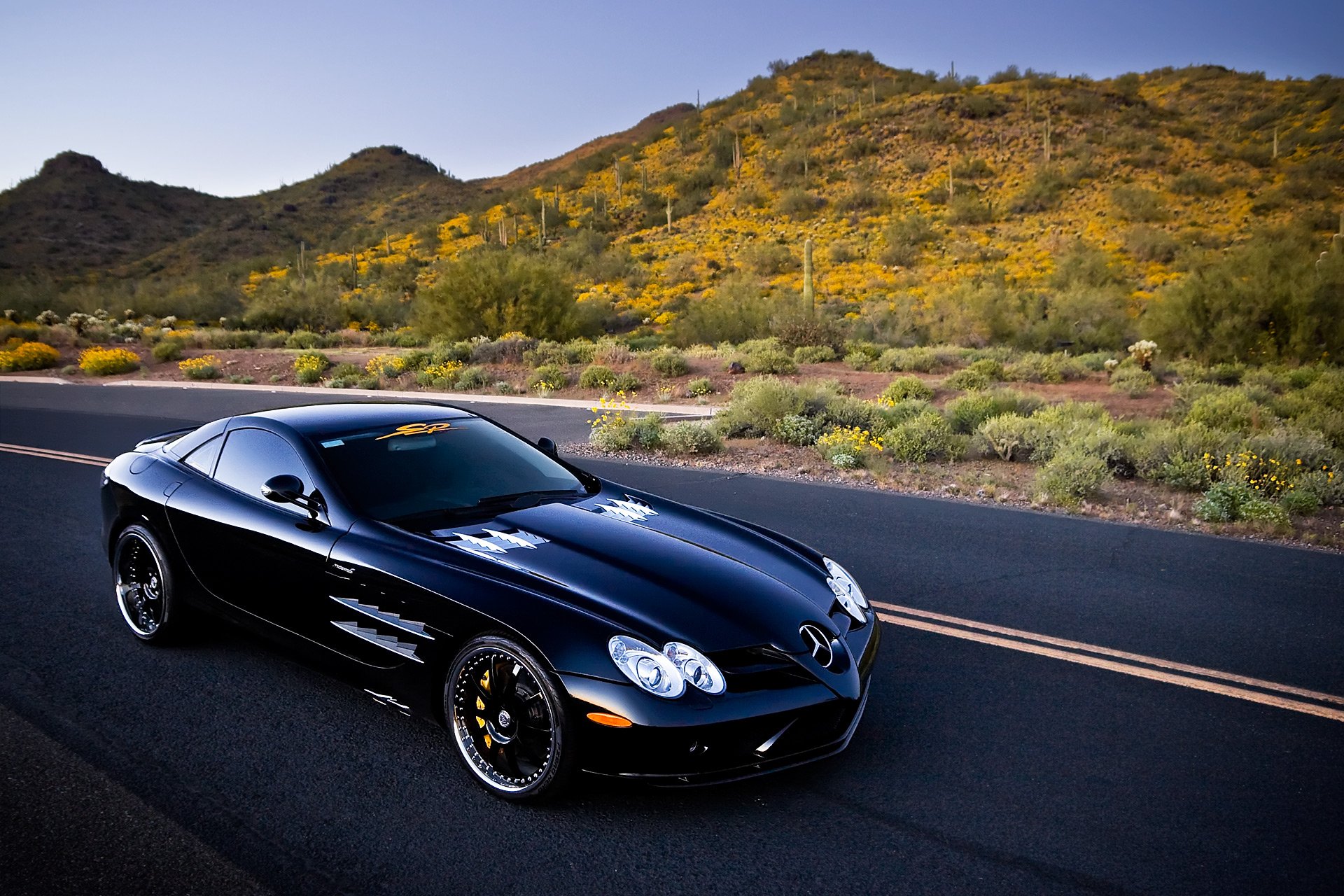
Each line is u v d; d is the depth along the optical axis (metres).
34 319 48.47
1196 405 14.60
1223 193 85.19
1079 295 33.59
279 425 4.33
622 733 3.01
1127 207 79.12
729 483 9.85
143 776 3.43
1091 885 2.94
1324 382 17.12
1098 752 3.89
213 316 53.97
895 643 5.14
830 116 127.62
